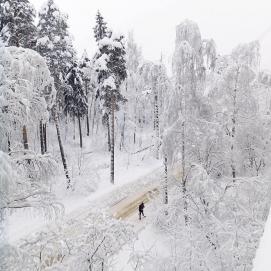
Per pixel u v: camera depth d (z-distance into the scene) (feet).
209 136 64.23
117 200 89.10
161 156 69.10
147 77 107.86
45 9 89.92
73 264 39.17
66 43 112.16
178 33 66.85
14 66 29.66
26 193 29.63
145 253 46.03
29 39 77.77
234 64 65.31
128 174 110.93
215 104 67.41
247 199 55.62
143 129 166.40
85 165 98.99
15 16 73.26
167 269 47.65
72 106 132.16
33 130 35.04
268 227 11.23
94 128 163.94
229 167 68.54
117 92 101.30
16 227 64.64
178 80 64.39
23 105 29.01
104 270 41.45
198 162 65.57
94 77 101.76
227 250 43.78
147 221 73.61
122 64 98.73
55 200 31.42
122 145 141.90
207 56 68.44
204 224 50.42
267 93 81.97
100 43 95.91
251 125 67.77
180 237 52.37
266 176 65.31
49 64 87.15
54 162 33.27
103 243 41.42
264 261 9.33
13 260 25.79
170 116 65.62
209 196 54.90
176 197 60.13
